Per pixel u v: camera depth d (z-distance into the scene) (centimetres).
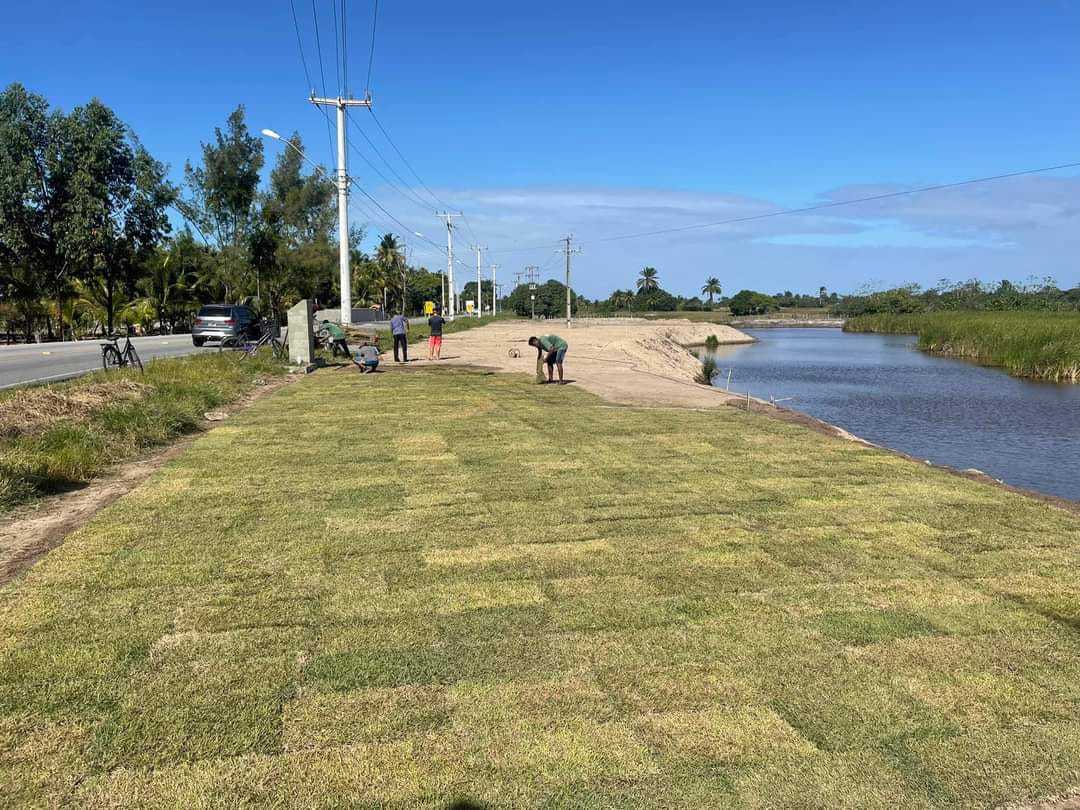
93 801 257
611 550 509
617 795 264
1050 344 3088
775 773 277
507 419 1063
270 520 567
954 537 545
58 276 3822
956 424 1819
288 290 4875
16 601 414
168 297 4809
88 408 887
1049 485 1184
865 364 3800
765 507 618
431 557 492
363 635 380
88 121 3653
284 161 4903
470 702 320
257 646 367
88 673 338
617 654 363
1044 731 305
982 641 381
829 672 348
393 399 1277
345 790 265
